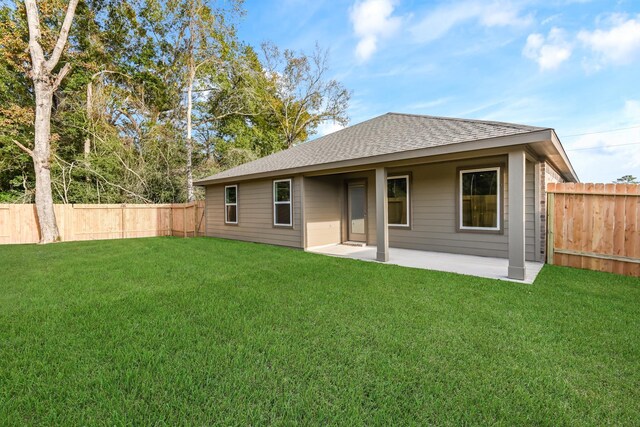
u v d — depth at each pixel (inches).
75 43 565.6
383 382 89.3
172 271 227.8
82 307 150.0
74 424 73.1
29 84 555.2
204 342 113.2
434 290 176.7
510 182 202.2
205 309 147.4
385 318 135.6
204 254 305.7
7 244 390.9
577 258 238.2
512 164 201.2
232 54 712.4
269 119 981.8
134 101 608.4
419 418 75.3
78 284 191.8
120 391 84.7
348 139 386.0
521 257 199.5
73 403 80.4
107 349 108.0
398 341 113.7
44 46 440.1
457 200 298.4
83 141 591.8
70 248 349.4
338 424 73.2
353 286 185.6
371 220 367.6
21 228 416.8
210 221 501.0
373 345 111.3
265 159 473.4
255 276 211.0
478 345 111.3
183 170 667.4
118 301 159.3
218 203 482.0
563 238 244.7
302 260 271.7
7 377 92.0
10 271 228.2
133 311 144.8
